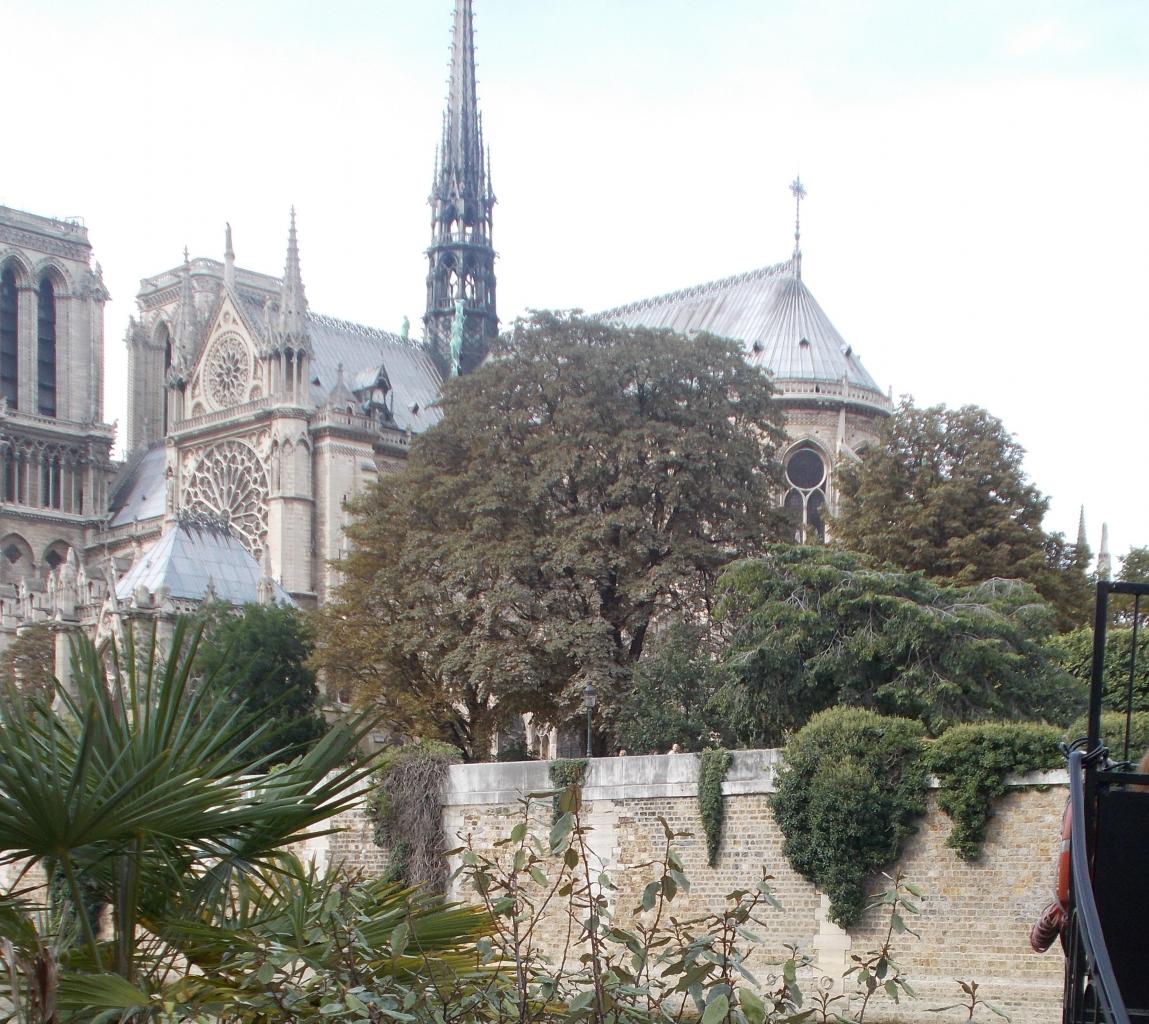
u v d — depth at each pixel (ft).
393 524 235.40
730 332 369.50
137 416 602.44
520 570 209.15
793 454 330.95
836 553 174.81
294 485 414.82
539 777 153.58
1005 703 164.25
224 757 42.91
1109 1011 23.00
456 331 485.15
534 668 202.80
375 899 47.73
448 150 507.71
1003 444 235.20
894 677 166.30
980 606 166.91
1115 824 28.09
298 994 39.06
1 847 39.27
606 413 220.02
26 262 557.33
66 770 41.50
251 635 231.50
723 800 143.02
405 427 443.73
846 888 132.57
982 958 128.47
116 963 42.34
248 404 427.33
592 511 218.18
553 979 38.93
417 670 225.56
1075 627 219.20
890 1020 122.72
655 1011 39.09
